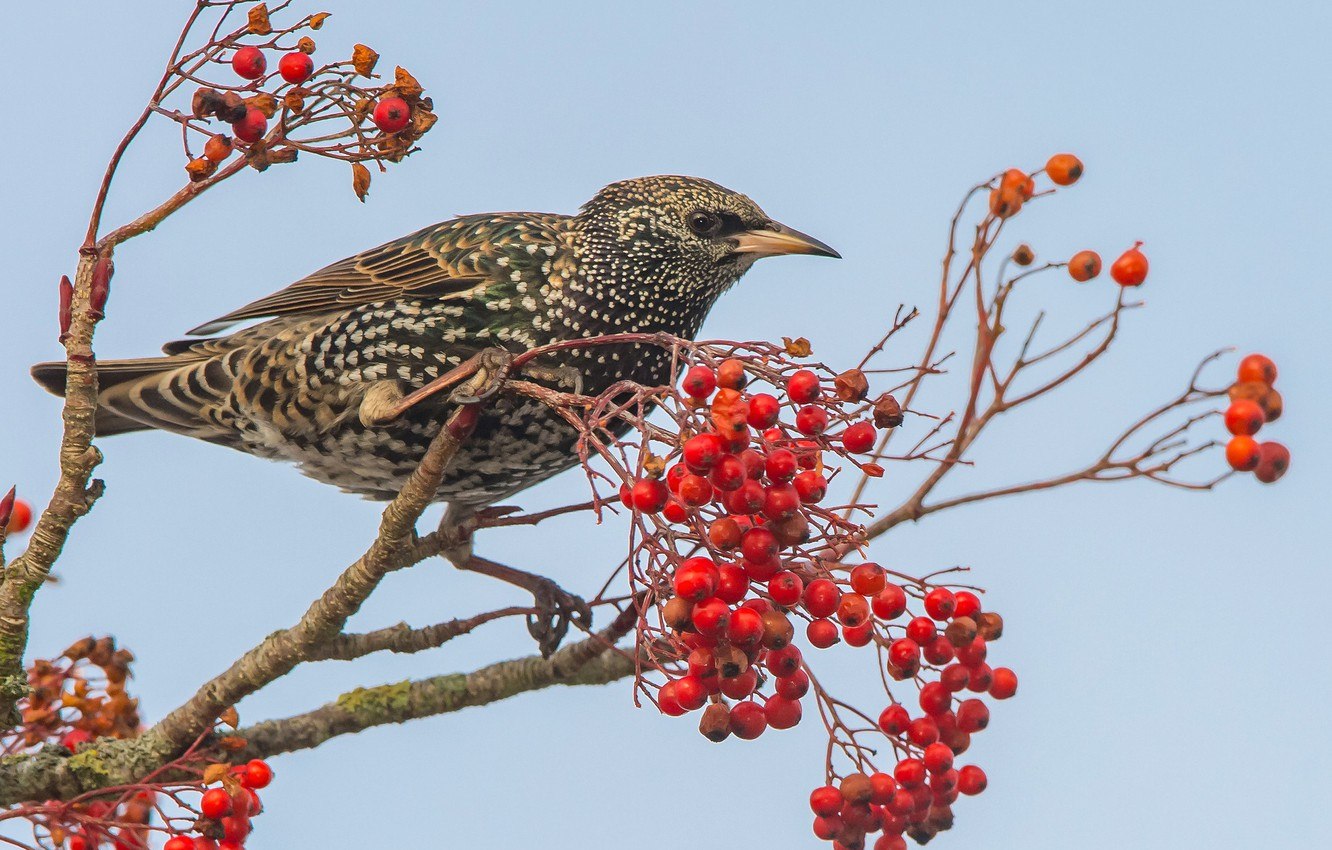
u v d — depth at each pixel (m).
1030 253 7.67
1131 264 7.33
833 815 7.36
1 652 7.86
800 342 6.41
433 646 8.87
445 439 7.70
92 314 7.47
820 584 6.41
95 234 7.43
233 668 8.35
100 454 7.64
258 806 7.30
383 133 7.34
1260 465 6.75
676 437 6.30
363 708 8.96
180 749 8.25
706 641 6.32
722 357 6.48
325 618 8.27
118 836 7.52
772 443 6.38
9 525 8.56
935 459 6.94
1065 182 7.68
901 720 7.58
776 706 6.71
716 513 6.44
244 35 7.18
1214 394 6.83
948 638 7.41
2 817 7.10
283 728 8.83
